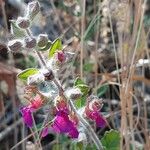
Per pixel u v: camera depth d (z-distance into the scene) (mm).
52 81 141
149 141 178
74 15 223
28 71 143
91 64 212
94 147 167
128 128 184
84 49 205
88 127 151
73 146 186
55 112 143
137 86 223
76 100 153
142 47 185
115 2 190
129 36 185
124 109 169
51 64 141
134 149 173
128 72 179
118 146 167
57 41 142
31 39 134
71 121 138
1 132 208
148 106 220
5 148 211
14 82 208
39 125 191
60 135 196
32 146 182
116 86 221
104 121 148
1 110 207
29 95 144
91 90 206
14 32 141
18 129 215
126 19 182
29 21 135
